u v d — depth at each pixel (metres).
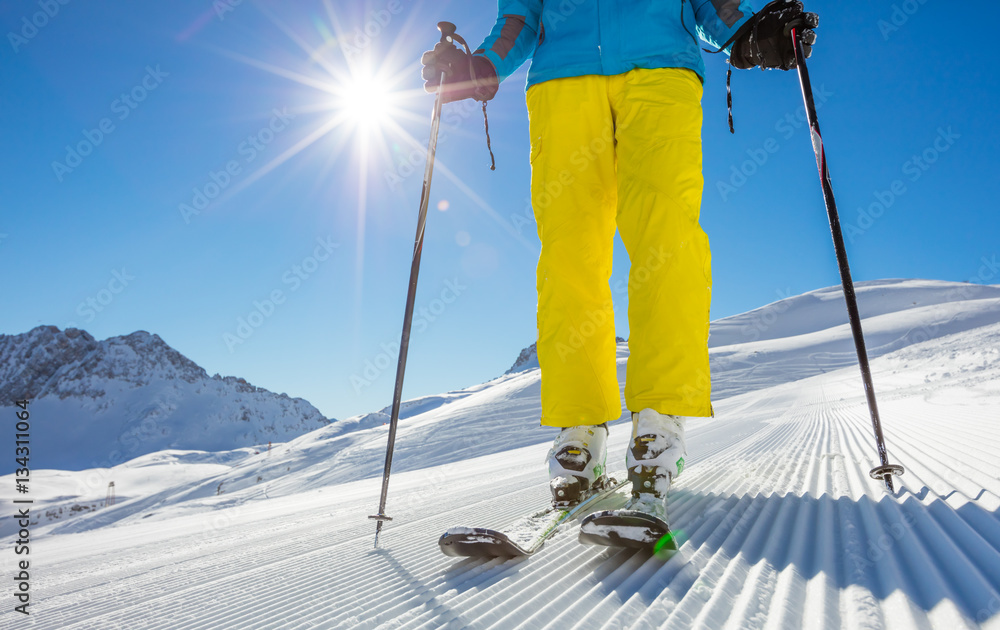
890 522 1.19
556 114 1.79
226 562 2.00
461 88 1.89
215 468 87.94
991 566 0.82
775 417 8.28
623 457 4.79
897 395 7.37
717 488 1.95
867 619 0.70
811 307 86.38
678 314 1.49
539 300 1.79
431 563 1.39
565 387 1.71
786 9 1.72
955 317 51.47
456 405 46.66
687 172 1.59
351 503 5.01
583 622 0.83
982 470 1.59
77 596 1.71
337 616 1.02
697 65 1.75
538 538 1.38
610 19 1.77
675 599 0.87
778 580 0.93
